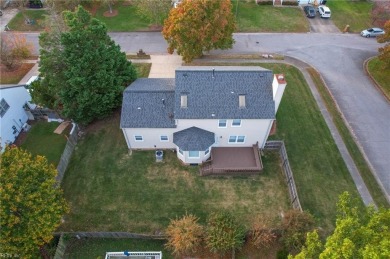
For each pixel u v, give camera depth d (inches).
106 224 1193.4
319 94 1738.4
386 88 1769.2
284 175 1346.0
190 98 1282.0
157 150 1440.7
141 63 1950.1
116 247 1123.3
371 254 655.8
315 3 2532.0
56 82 1342.3
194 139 1294.3
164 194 1283.2
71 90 1349.7
